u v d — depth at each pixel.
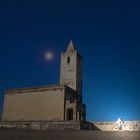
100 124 58.97
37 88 64.19
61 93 61.12
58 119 59.34
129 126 56.31
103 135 29.69
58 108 60.28
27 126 58.41
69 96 63.44
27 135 26.86
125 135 29.81
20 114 64.06
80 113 62.19
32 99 63.91
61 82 72.00
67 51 74.19
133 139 24.91
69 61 73.00
